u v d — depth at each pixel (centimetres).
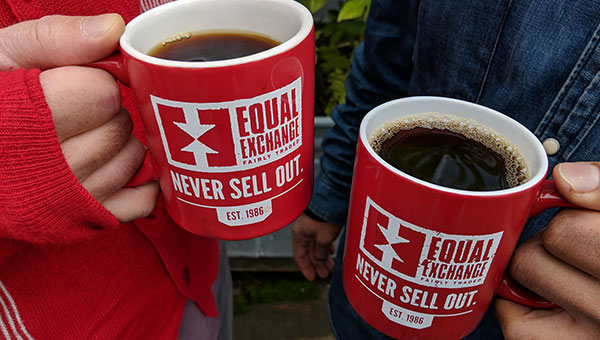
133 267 65
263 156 47
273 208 52
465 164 50
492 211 41
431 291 48
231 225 52
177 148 46
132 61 42
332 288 114
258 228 53
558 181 43
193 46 53
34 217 40
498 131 53
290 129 48
